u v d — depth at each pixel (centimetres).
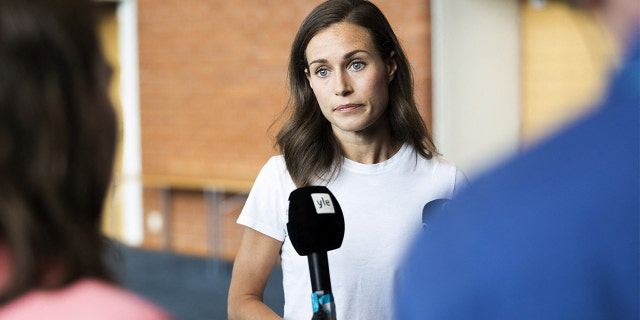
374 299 235
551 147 80
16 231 92
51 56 93
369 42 237
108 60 102
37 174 93
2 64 91
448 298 82
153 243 926
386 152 246
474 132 686
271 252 245
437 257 83
